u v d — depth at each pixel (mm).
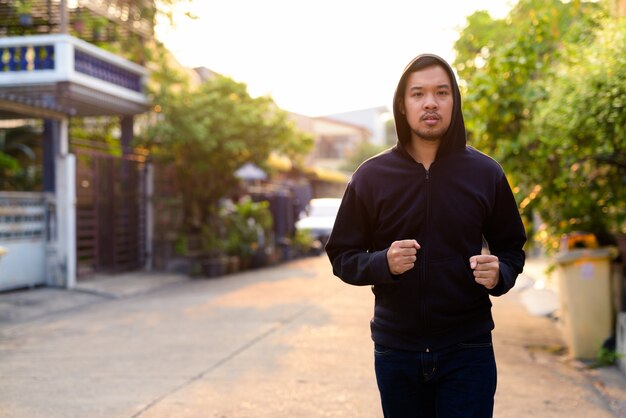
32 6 12523
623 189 6375
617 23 5426
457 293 2322
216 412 4574
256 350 6539
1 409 4641
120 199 13562
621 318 5785
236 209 17484
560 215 6918
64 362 6102
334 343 6859
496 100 6645
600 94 5059
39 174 14398
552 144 5996
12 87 11789
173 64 17375
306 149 16703
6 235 10500
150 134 13797
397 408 2447
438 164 2373
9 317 8711
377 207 2410
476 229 2355
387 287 2387
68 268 11211
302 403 4770
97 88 12328
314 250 22141
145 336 7344
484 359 2367
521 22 7531
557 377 5484
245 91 15273
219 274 14375
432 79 2365
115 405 4730
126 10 13562
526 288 11719
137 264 14203
